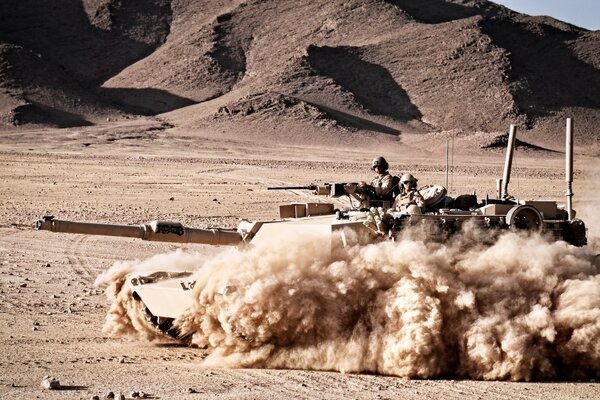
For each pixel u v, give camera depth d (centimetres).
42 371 1906
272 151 18625
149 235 2103
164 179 9119
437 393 1775
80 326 2445
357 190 2345
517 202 2286
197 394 1730
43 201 6488
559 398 1756
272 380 1866
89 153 15088
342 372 1958
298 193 7531
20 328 2386
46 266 3559
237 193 7469
